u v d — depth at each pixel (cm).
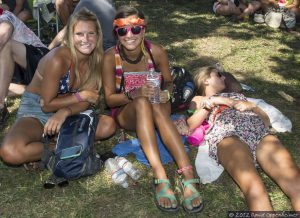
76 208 323
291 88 526
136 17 346
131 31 345
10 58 434
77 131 341
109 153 386
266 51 648
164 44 671
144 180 356
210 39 700
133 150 389
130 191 343
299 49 662
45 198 335
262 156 345
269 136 362
